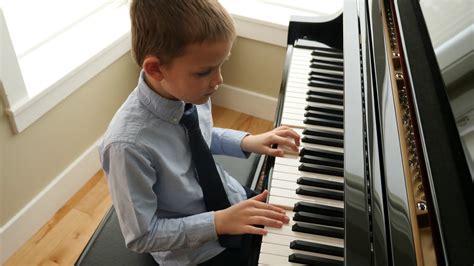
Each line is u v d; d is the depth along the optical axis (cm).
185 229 86
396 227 64
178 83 82
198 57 79
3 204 144
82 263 97
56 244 158
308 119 108
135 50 85
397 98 84
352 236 68
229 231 85
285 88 121
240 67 205
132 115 86
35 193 156
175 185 92
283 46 189
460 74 72
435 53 83
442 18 86
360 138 82
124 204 85
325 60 131
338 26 136
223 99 220
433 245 60
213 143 115
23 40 152
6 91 127
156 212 94
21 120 136
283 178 93
